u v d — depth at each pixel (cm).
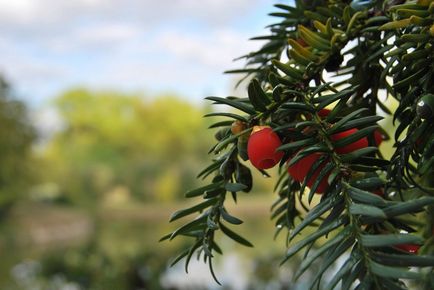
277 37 23
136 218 827
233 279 171
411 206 13
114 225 731
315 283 13
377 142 21
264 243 241
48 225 665
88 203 893
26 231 625
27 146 684
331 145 15
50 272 277
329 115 16
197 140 1151
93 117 1199
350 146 16
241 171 18
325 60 18
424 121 16
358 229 13
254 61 25
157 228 611
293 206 21
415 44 16
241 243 18
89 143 1184
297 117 17
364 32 18
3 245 565
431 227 21
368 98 20
